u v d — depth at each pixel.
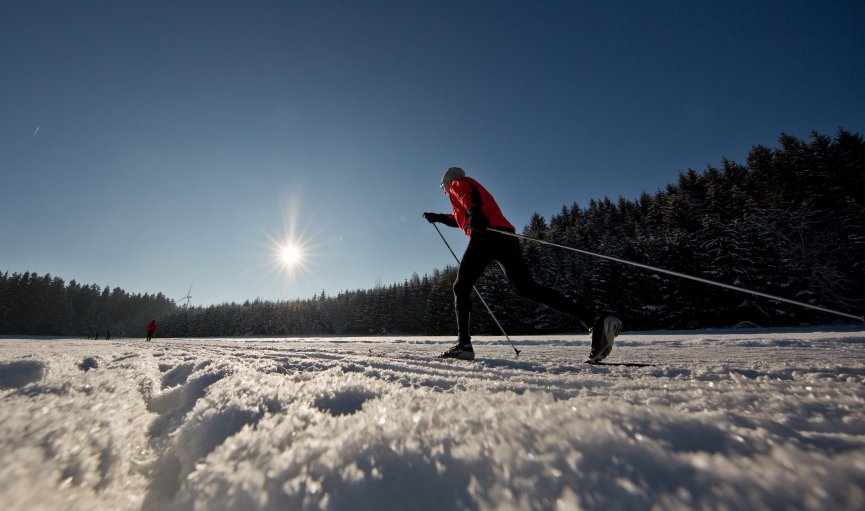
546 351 3.68
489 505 0.27
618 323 2.08
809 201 32.38
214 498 0.30
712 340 5.15
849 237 27.28
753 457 0.33
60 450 0.44
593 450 0.33
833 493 0.23
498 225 2.57
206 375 1.15
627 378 1.31
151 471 0.47
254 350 3.51
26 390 0.82
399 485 0.31
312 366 1.62
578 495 0.26
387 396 0.77
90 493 0.37
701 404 0.65
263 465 0.38
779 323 25.22
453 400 0.65
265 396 0.78
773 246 27.33
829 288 25.25
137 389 1.02
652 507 0.23
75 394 0.80
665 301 29.06
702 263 28.58
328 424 0.54
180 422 0.65
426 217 3.42
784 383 1.05
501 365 1.97
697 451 0.35
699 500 0.23
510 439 0.38
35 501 0.33
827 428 0.48
